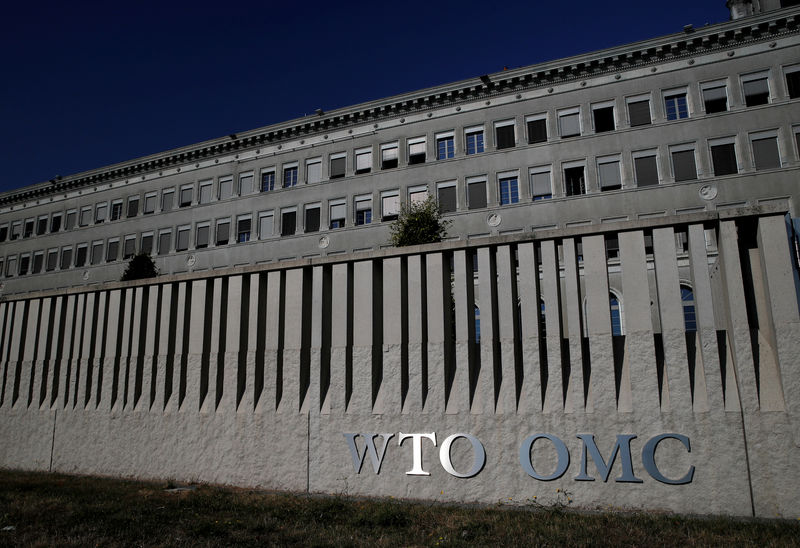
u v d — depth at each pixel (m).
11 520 11.41
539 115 35.34
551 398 12.84
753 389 11.63
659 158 32.22
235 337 16.09
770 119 30.80
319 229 39.88
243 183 43.66
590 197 32.94
